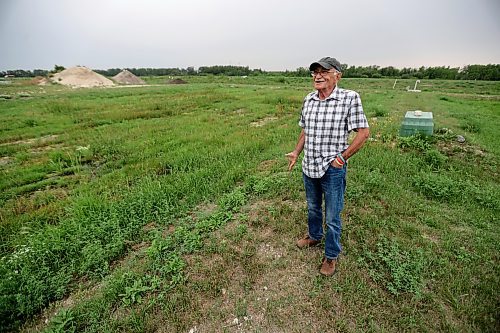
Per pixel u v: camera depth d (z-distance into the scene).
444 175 5.80
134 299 2.94
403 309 2.80
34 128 10.47
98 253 3.52
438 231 4.00
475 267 3.35
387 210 4.41
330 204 2.95
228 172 5.76
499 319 2.76
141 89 28.14
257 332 2.64
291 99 17.14
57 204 4.94
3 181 5.99
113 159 7.30
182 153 7.09
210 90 25.50
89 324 2.78
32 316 2.93
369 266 3.33
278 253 3.54
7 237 4.11
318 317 2.75
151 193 4.82
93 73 42.56
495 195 5.03
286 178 5.31
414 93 30.84
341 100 2.68
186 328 2.69
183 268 3.35
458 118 12.94
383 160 6.24
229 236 3.83
